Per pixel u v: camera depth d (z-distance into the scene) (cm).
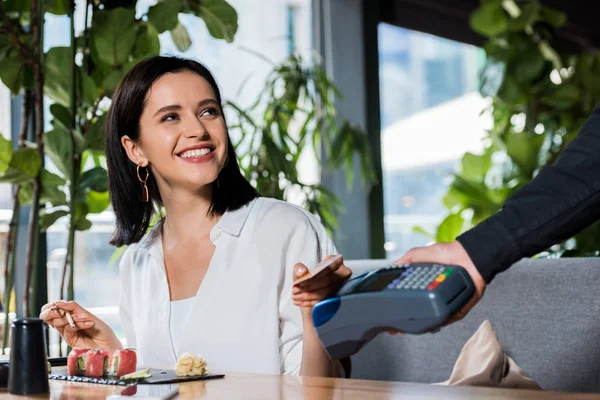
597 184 108
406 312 107
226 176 208
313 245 204
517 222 111
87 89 277
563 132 460
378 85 435
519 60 447
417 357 251
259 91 395
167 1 282
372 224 427
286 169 334
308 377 147
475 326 242
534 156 430
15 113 319
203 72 209
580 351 222
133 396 126
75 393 140
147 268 212
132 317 219
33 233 276
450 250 114
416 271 112
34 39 278
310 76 367
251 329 196
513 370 221
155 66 205
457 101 467
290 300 199
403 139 446
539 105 461
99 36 277
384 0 445
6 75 271
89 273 346
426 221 450
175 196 208
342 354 117
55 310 190
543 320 230
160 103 201
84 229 288
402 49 450
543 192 111
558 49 469
